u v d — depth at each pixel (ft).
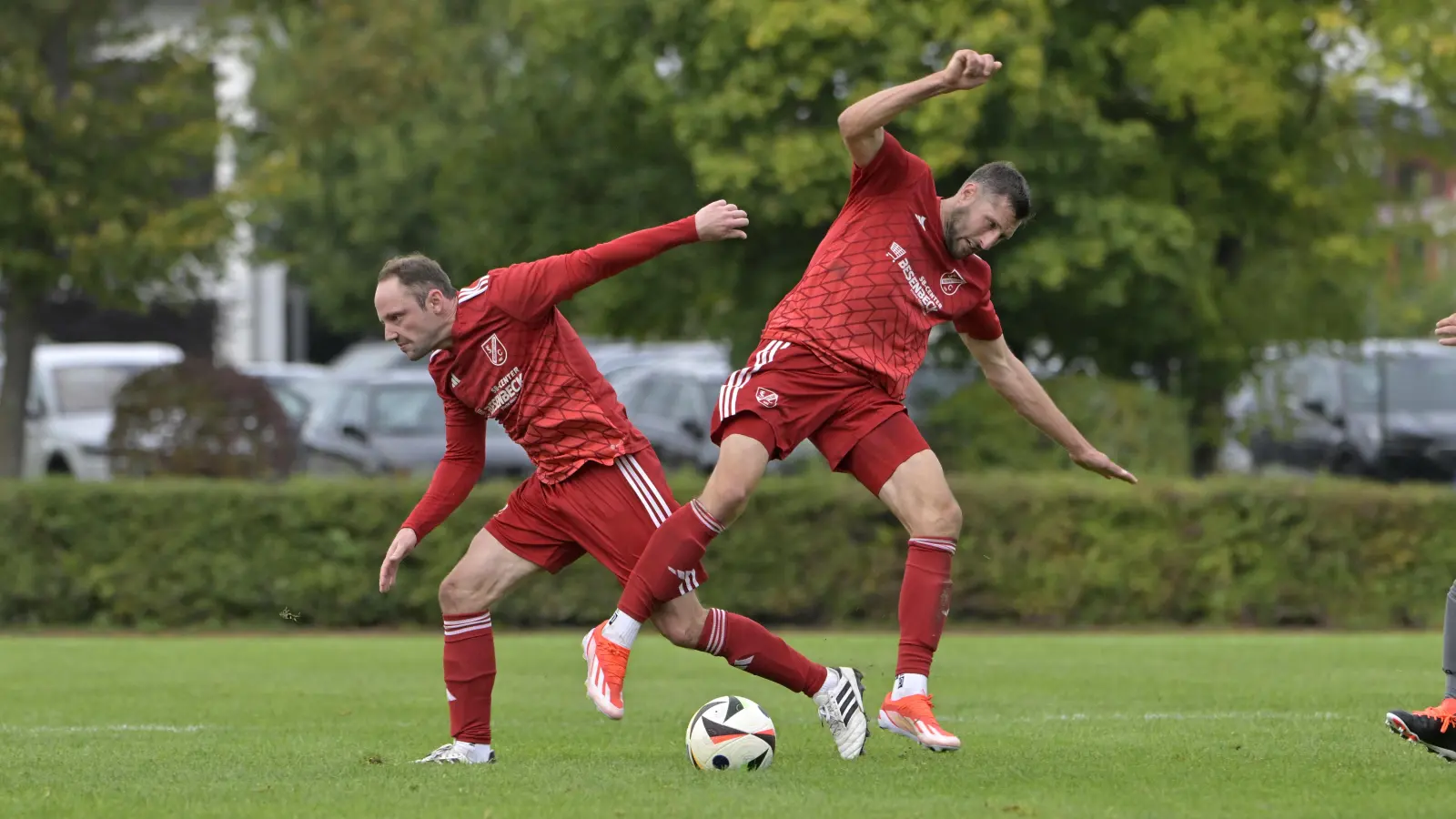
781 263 218.18
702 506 72.43
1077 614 181.37
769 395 73.67
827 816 58.80
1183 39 200.34
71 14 203.10
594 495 72.69
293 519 179.73
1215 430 235.81
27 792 67.41
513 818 59.06
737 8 195.72
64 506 178.19
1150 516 181.98
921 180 75.25
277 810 61.77
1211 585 182.09
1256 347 232.73
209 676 127.13
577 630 178.19
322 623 179.93
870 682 119.65
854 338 74.33
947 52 196.75
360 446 259.19
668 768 72.74
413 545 74.08
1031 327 222.48
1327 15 201.98
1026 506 181.57
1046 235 200.13
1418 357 290.97
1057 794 64.75
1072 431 82.99
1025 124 195.00
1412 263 239.91
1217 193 214.48
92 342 429.79
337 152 387.14
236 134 213.87
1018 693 112.16
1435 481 280.72
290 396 274.77
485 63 311.27
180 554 179.01
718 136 199.93
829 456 75.66
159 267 207.21
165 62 210.79
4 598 176.76
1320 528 182.60
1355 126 225.35
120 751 82.38
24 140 196.03
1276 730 88.69
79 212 200.64
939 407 224.33
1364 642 157.17
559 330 72.49
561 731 91.71
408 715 100.73
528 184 228.02
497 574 74.54
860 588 180.04
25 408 215.51
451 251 248.93
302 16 234.38
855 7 191.11
